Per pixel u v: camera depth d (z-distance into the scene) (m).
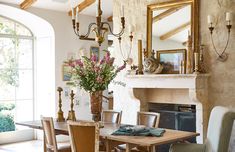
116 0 6.35
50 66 7.32
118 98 6.27
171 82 5.10
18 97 7.41
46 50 7.43
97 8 3.86
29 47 7.62
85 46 7.80
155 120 4.24
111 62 3.80
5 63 7.20
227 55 4.73
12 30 7.30
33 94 7.66
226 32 4.74
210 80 4.94
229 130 3.13
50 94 7.32
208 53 4.94
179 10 5.30
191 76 4.79
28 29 7.59
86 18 7.77
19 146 6.86
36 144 7.05
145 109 5.91
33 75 7.66
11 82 7.30
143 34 5.88
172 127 5.54
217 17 4.83
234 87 4.67
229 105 4.73
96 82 3.70
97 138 3.42
